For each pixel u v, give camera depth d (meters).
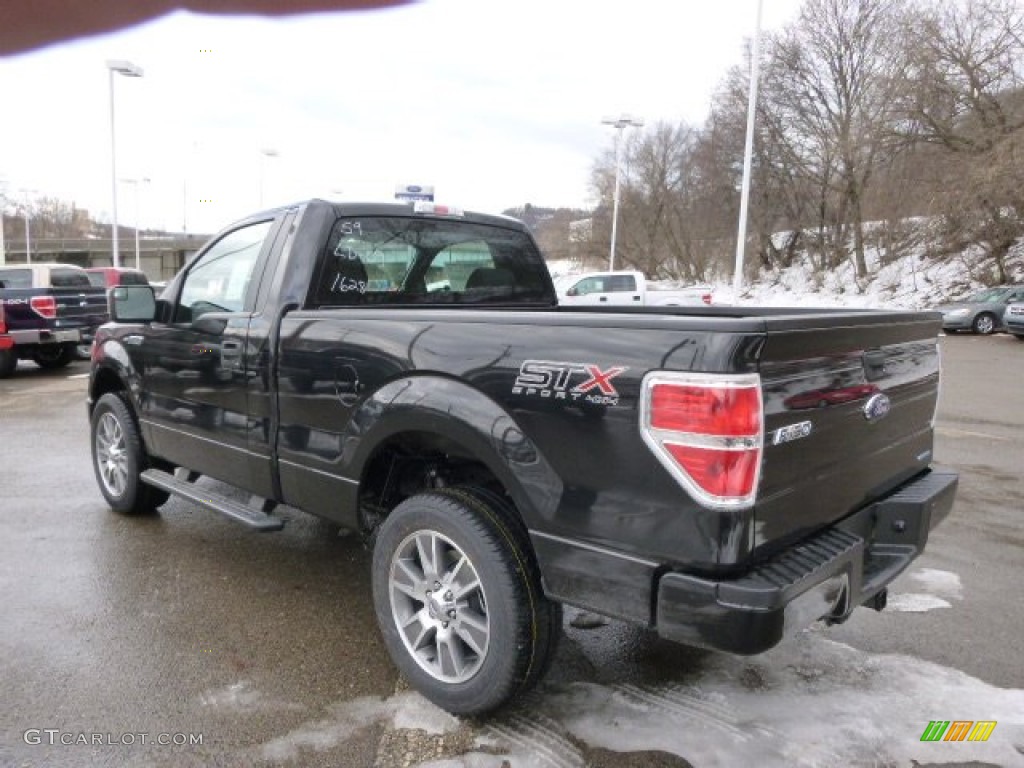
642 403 2.24
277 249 3.74
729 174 42.88
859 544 2.51
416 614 2.94
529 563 2.63
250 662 3.21
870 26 34.06
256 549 4.55
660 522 2.24
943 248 32.62
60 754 2.57
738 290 21.47
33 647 3.31
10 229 74.44
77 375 13.37
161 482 4.41
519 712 2.84
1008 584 4.13
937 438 8.20
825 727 2.76
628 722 2.78
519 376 2.54
